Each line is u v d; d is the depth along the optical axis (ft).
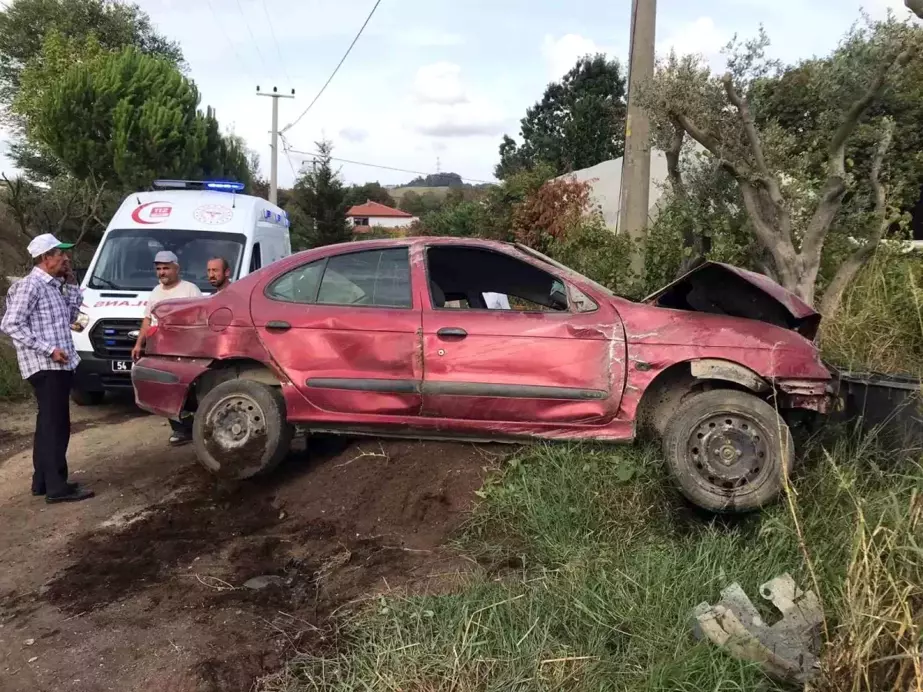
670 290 15.92
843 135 19.67
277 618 11.60
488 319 15.51
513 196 56.13
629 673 9.34
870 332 21.04
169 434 24.00
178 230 28.71
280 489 16.94
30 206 61.62
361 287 16.44
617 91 115.14
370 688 9.21
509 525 13.74
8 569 13.82
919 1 16.06
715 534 12.69
